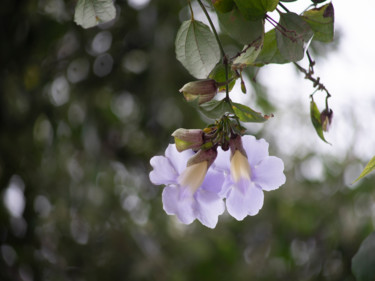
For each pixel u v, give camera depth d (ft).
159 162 4.20
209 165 4.18
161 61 8.81
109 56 9.04
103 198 9.40
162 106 9.25
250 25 4.32
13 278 8.48
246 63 4.36
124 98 9.32
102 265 9.17
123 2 8.84
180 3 8.81
